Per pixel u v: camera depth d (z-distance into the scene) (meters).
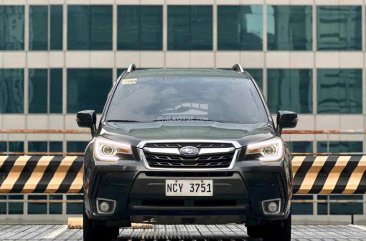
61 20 90.06
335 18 90.75
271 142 16.36
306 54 90.44
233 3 90.00
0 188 26.55
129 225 16.59
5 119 89.75
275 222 17.78
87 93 89.62
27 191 26.56
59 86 89.94
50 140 88.62
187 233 24.69
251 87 19.11
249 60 89.94
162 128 16.88
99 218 16.11
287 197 16.30
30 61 90.00
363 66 90.50
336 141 88.81
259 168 15.93
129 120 17.97
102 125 17.72
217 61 89.75
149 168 15.80
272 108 90.06
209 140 15.97
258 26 90.19
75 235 23.41
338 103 90.56
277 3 90.31
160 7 89.94
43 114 89.81
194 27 89.81
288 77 90.19
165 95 18.62
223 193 15.74
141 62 89.69
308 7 90.62
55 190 26.56
